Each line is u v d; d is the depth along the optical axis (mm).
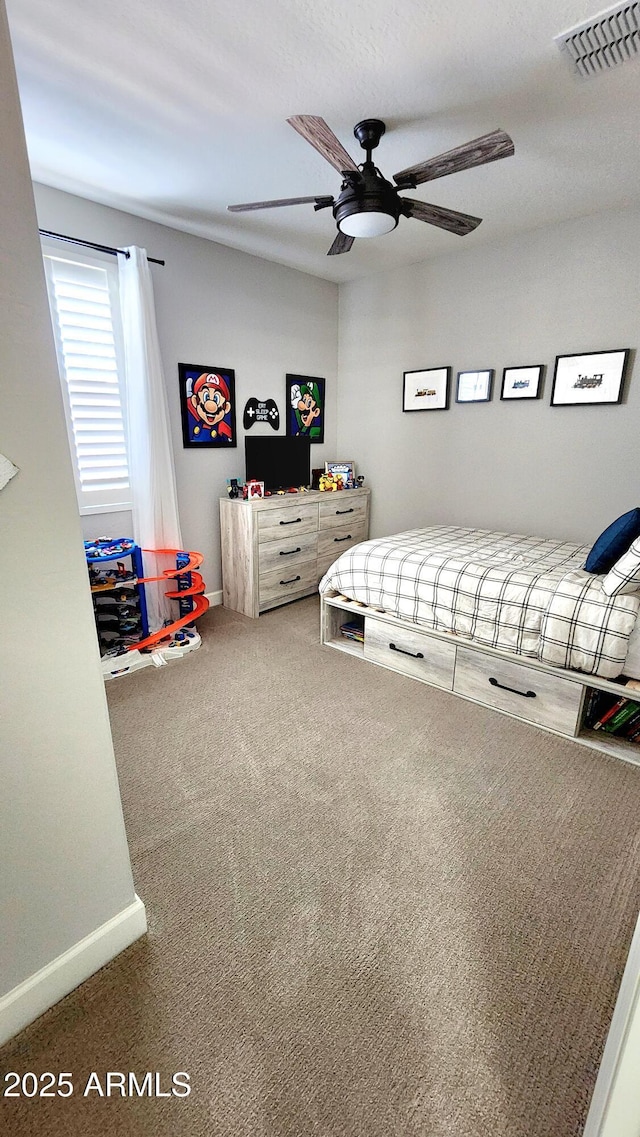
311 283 4246
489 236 3361
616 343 3066
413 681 2797
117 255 2977
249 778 1989
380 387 4367
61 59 1740
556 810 1823
